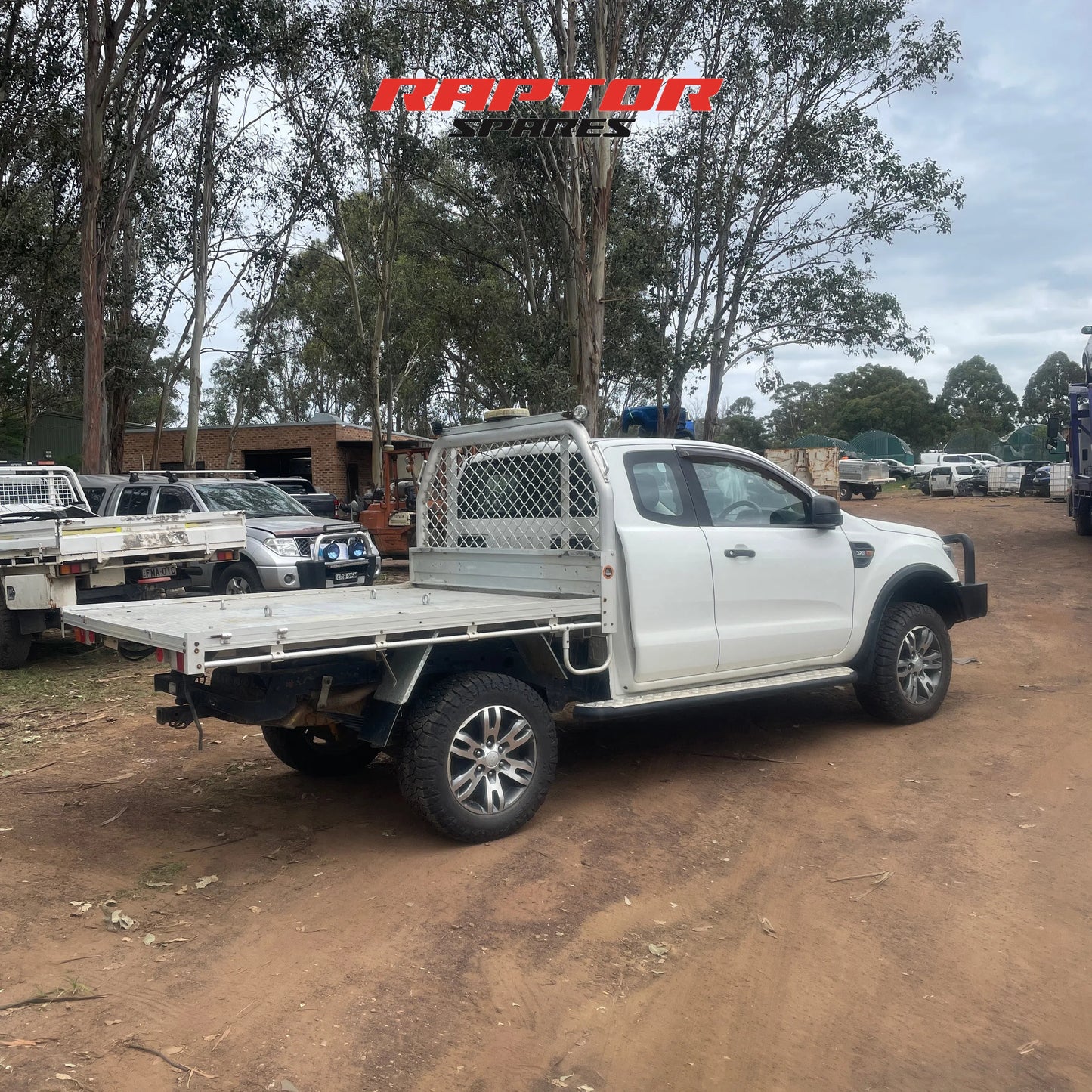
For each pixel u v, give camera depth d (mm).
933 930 3891
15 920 4078
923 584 7219
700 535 5727
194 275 22672
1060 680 8156
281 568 11852
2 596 9484
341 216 25641
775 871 4484
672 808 5324
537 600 5336
